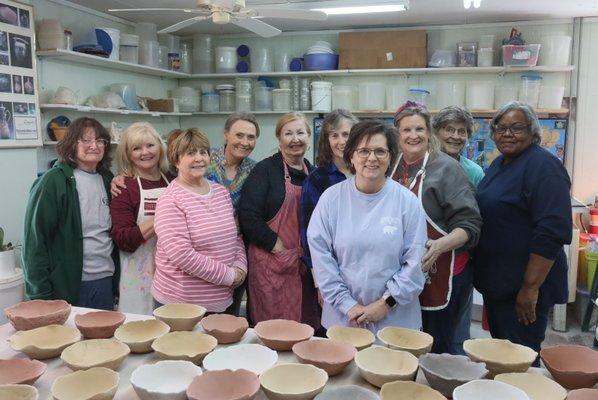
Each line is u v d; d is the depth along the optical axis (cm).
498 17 425
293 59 471
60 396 116
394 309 172
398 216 172
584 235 402
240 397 111
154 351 142
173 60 471
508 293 208
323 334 243
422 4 378
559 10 400
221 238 206
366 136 168
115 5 387
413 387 117
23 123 331
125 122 444
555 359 133
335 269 176
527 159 201
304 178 244
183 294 199
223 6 253
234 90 493
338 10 371
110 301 231
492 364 129
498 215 206
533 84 424
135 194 219
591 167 441
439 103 452
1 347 148
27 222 211
